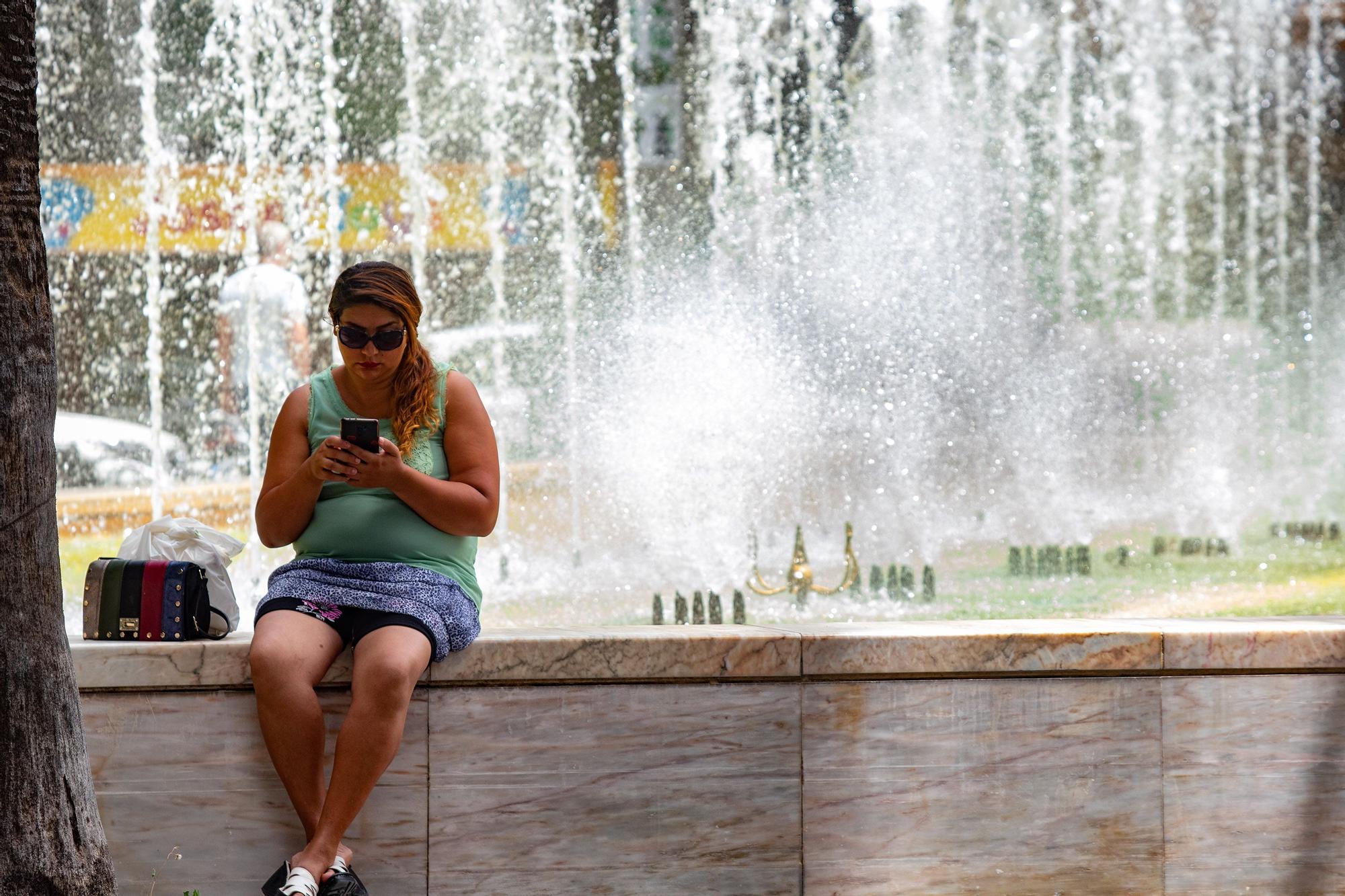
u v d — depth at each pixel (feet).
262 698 20.43
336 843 19.76
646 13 58.65
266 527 21.98
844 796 22.24
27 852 17.44
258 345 47.85
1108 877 22.59
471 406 22.66
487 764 21.72
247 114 54.80
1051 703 22.53
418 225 56.44
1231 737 22.77
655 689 21.95
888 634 22.34
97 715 21.35
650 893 21.95
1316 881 22.85
